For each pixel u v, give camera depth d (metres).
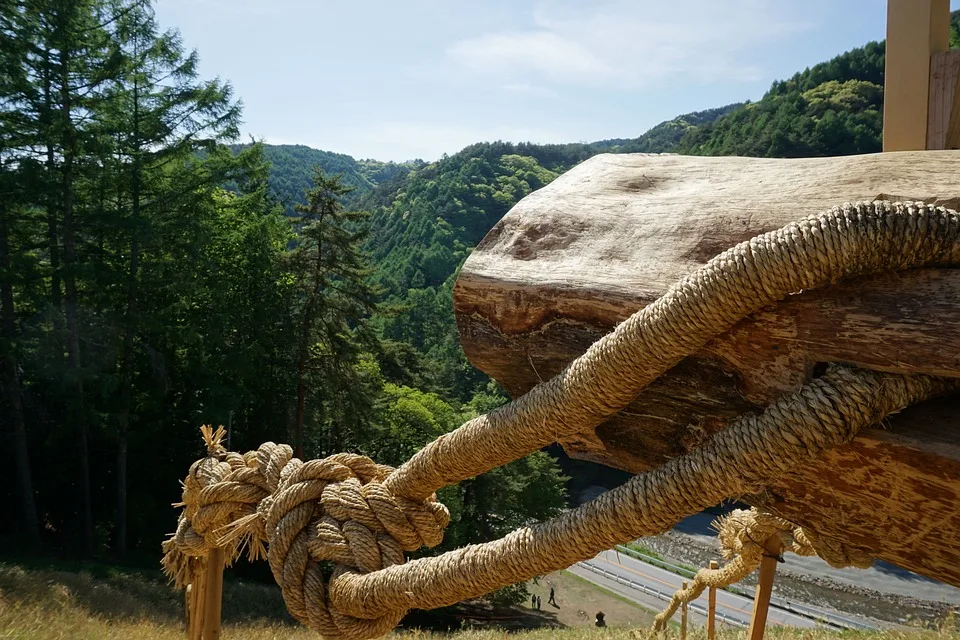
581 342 1.42
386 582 1.46
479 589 1.32
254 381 24.34
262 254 24.30
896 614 23.95
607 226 1.50
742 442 1.06
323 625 1.61
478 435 1.43
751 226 1.28
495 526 26.53
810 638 6.76
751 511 3.36
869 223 0.99
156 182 21.53
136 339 20.66
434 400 31.25
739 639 6.62
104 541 21.55
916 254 0.99
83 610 10.64
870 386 1.00
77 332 19.42
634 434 1.38
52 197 19.11
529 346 1.50
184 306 21.58
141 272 20.64
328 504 1.68
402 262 103.88
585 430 1.45
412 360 41.22
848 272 1.02
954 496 0.97
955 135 2.46
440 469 1.53
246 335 23.78
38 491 21.30
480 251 1.64
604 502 1.18
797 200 1.27
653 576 31.08
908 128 2.54
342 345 24.94
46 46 18.59
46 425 21.36
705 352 1.22
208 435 2.64
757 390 1.16
